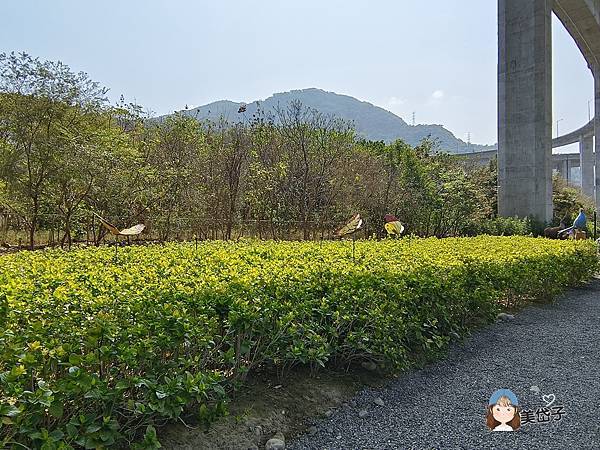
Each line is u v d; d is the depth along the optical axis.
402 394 3.69
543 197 17.69
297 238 12.58
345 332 3.86
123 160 10.79
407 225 14.93
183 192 12.05
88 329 2.58
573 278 8.52
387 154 16.31
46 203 10.50
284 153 14.27
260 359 3.39
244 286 3.55
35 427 2.16
